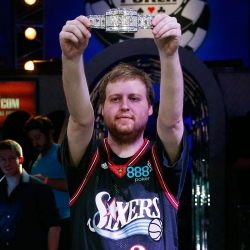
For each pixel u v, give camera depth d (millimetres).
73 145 1963
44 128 4711
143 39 5285
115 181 1948
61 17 8883
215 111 5371
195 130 6738
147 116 1992
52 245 4059
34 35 8594
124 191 1933
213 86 5352
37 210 4062
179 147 1982
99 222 1906
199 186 6160
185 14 8969
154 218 1905
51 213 4066
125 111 1945
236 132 5406
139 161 1976
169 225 1923
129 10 1786
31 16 8766
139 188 1939
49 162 4730
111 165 1971
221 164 5398
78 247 1916
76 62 1854
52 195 4109
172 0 8961
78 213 1946
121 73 1978
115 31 1786
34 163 4816
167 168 1928
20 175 4059
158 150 1954
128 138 1968
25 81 5629
